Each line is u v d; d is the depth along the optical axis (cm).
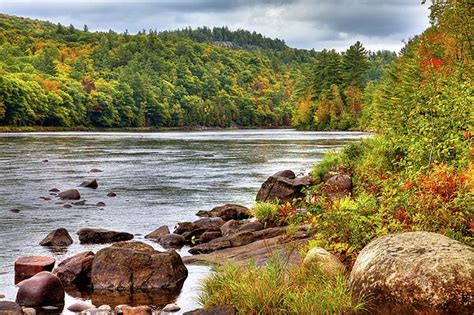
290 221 1272
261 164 3722
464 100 1155
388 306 689
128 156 4444
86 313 875
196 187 2636
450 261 673
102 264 1055
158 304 939
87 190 2536
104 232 1501
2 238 1514
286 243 1162
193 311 785
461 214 848
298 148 5294
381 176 1181
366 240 905
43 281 947
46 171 3288
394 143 1323
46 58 16438
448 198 900
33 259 1152
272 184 2195
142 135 9319
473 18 1881
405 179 1025
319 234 983
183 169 3441
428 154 1152
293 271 874
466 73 1532
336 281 797
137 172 3281
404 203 923
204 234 1484
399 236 761
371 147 2427
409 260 697
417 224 885
